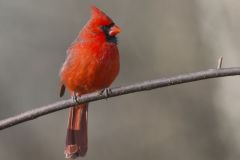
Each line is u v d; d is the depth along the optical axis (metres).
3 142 15.36
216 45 14.58
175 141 14.84
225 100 14.37
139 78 15.48
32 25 16.75
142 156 15.07
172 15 15.88
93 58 8.46
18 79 16.47
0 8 16.78
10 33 16.67
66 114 16.20
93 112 15.82
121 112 15.56
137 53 15.68
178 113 15.02
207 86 14.86
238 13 14.15
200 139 14.64
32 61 16.62
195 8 15.45
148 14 16.14
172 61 15.51
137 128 15.31
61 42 16.69
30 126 15.76
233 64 14.28
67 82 8.78
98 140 15.52
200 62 15.16
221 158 14.31
